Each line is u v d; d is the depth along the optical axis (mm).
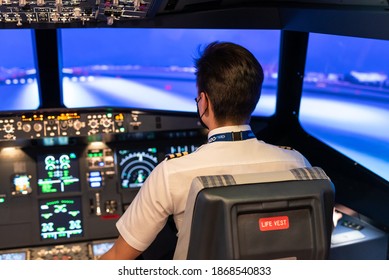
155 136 4152
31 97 3912
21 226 3980
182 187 2008
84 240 4031
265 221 1846
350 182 3906
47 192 4051
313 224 1873
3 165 4020
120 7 3145
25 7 3045
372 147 3609
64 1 2945
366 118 3602
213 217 1818
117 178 4145
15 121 3854
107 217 4070
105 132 3969
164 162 2051
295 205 1859
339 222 3924
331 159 4094
